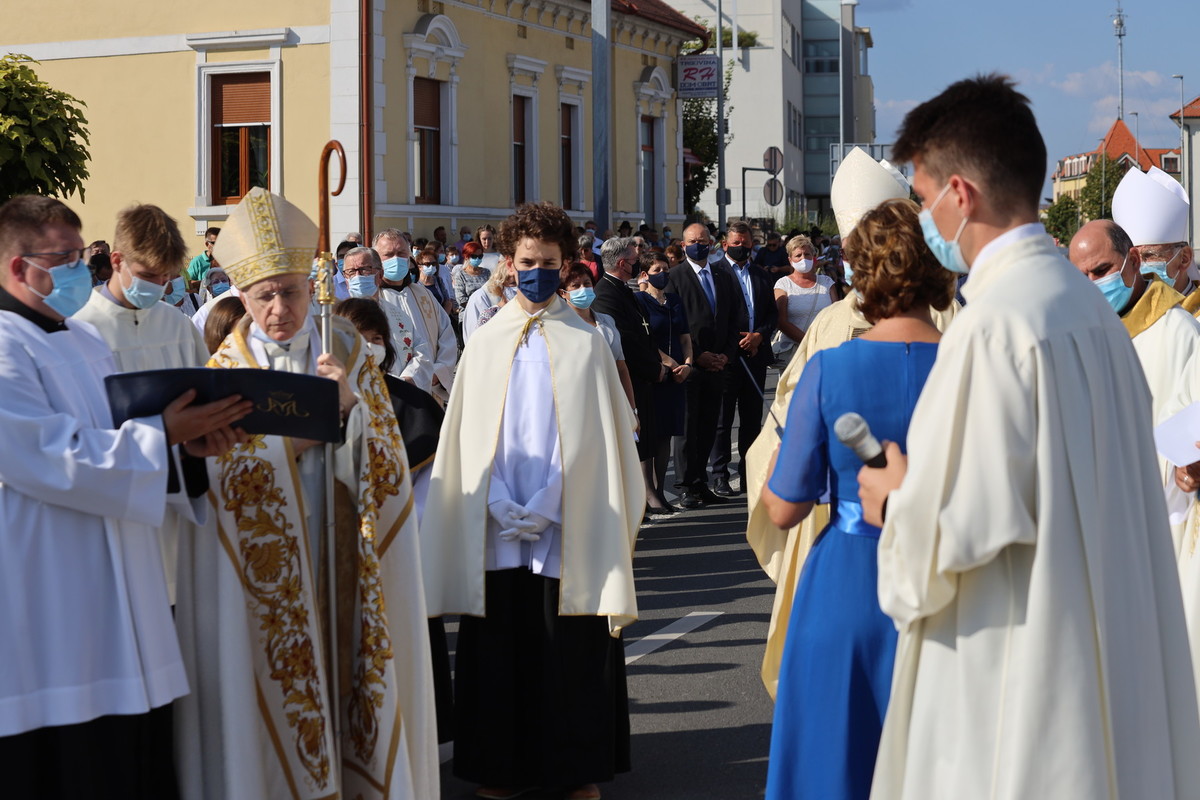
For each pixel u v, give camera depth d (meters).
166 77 20.69
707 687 6.30
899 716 2.95
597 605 4.90
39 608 3.51
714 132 42.94
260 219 4.10
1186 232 5.64
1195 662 4.60
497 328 5.13
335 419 3.69
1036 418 2.75
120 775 3.66
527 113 24.78
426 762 4.25
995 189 2.87
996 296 2.81
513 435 5.01
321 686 4.02
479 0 22.81
